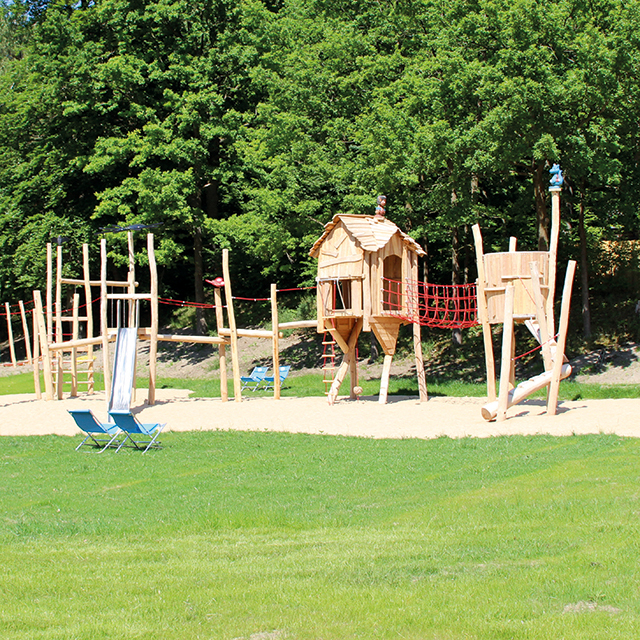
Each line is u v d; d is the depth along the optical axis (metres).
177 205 29.67
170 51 33.03
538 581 5.99
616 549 6.61
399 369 28.28
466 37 23.52
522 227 31.53
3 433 17.22
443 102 23.36
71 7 34.41
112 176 34.34
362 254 19.94
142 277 41.38
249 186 33.19
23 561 7.21
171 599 6.01
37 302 23.25
